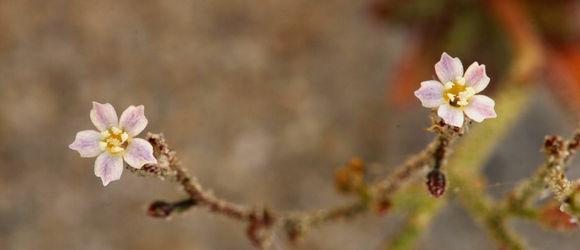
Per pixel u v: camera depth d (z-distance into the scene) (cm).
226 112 26
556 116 26
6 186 25
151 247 26
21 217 25
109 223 25
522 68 19
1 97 25
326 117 26
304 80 26
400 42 26
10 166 25
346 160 26
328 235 26
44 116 25
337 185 16
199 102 26
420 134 26
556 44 21
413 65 22
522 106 20
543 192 15
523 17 21
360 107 26
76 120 25
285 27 26
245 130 26
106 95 25
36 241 25
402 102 23
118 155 13
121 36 25
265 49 26
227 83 26
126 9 25
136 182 25
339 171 16
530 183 15
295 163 26
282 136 26
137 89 25
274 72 26
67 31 25
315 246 26
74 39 25
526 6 21
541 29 21
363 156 26
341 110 26
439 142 14
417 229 17
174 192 25
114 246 25
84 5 25
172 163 14
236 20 26
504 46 21
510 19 20
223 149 26
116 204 26
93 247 25
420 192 17
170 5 26
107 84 25
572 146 14
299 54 26
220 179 26
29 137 25
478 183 17
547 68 21
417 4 22
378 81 26
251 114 26
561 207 14
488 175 25
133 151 13
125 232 26
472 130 18
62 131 25
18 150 25
